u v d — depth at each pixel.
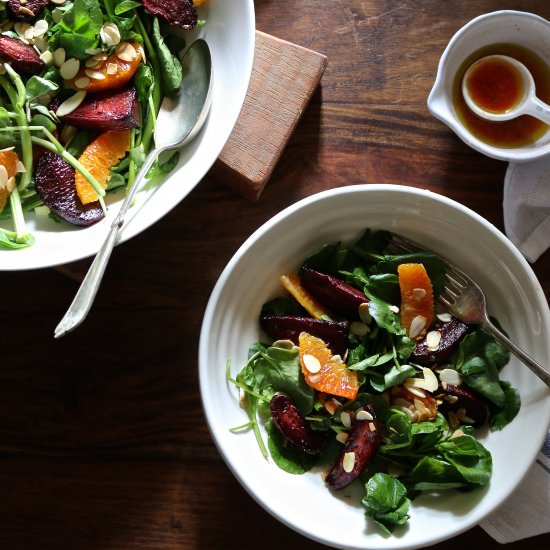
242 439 0.67
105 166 0.65
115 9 0.64
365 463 0.65
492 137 0.72
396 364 0.66
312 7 0.73
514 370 0.67
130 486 0.72
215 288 0.65
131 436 0.72
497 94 0.72
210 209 0.72
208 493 0.72
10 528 0.72
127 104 0.64
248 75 0.64
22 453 0.72
